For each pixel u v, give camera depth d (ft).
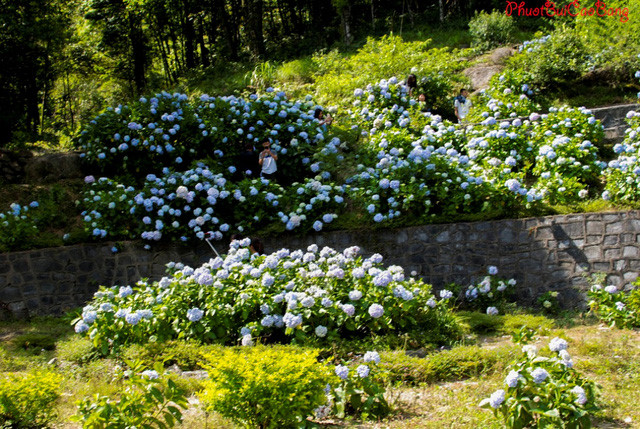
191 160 39.81
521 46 50.60
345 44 67.00
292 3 81.76
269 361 13.39
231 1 77.82
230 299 22.18
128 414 13.03
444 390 16.94
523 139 34.60
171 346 20.85
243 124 39.24
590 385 13.84
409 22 73.51
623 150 31.35
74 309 31.94
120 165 39.24
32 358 22.25
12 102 58.34
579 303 26.94
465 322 23.85
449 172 31.09
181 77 72.23
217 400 13.29
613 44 45.60
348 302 21.77
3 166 39.40
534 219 28.50
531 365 13.97
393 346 20.81
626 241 26.84
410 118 38.75
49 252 32.30
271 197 33.22
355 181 34.27
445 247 29.76
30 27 54.85
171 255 33.01
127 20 75.61
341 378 14.88
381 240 30.89
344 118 42.63
